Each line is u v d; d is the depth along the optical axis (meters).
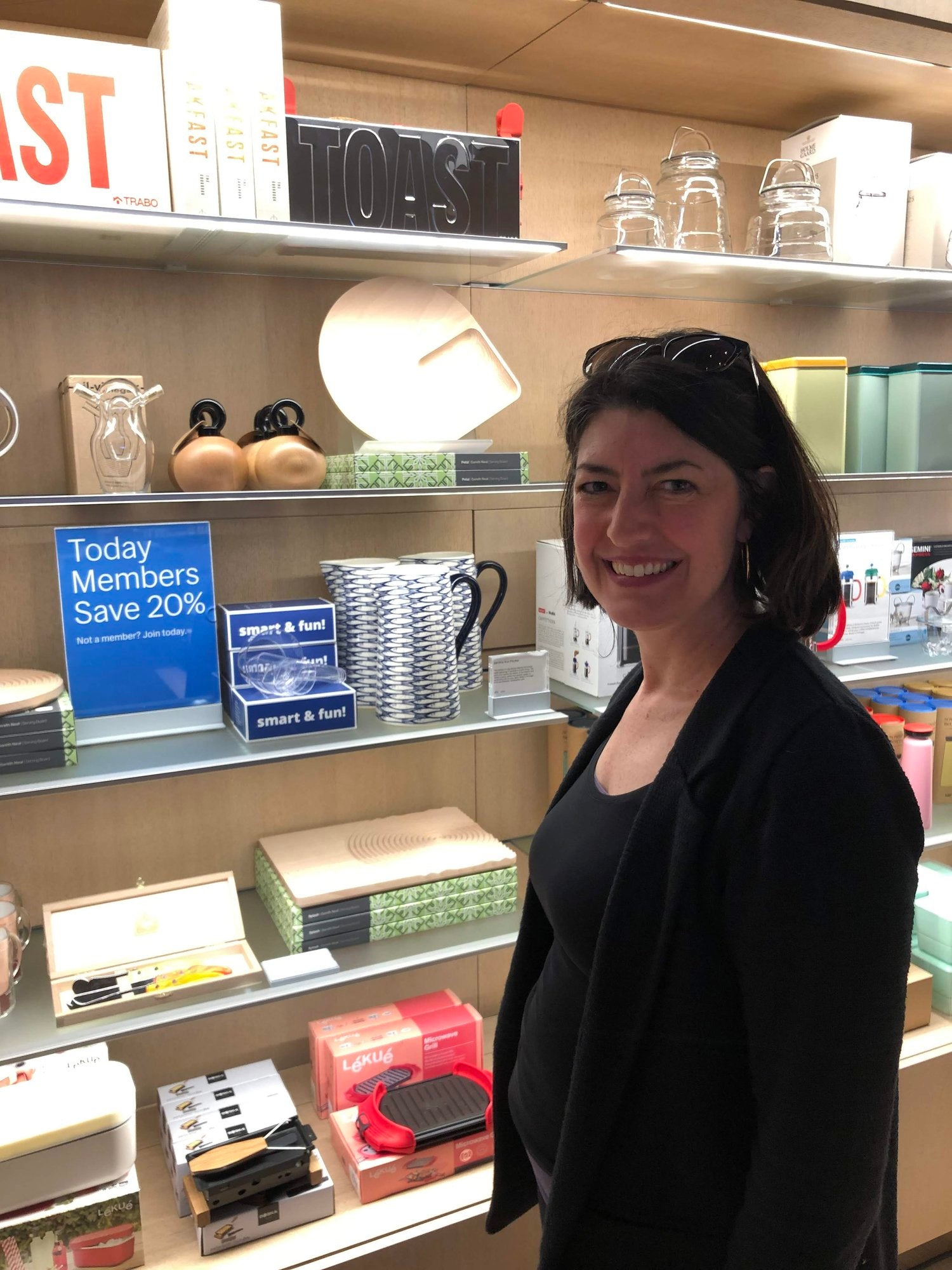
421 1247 1.55
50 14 1.49
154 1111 1.88
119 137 1.33
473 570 1.83
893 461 2.11
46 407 1.60
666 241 1.81
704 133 2.08
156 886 1.71
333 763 1.94
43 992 1.56
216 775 1.84
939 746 2.31
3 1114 1.40
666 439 0.86
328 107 1.74
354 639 1.74
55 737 1.43
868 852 0.77
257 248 1.52
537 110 1.91
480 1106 1.71
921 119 2.12
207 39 1.36
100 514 1.67
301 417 1.62
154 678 1.59
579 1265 0.96
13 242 1.46
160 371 1.67
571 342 2.00
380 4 1.49
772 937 0.78
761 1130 0.83
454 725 1.66
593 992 0.89
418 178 1.53
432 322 1.75
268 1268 1.48
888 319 2.33
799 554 0.90
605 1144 0.91
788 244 1.85
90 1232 1.41
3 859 1.71
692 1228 0.91
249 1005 1.53
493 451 1.93
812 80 1.85
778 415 0.90
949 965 2.14
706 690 0.91
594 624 1.80
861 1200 0.80
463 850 1.84
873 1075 0.78
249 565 1.79
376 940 1.72
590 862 0.96
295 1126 1.61
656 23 1.58
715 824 0.84
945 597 2.23
